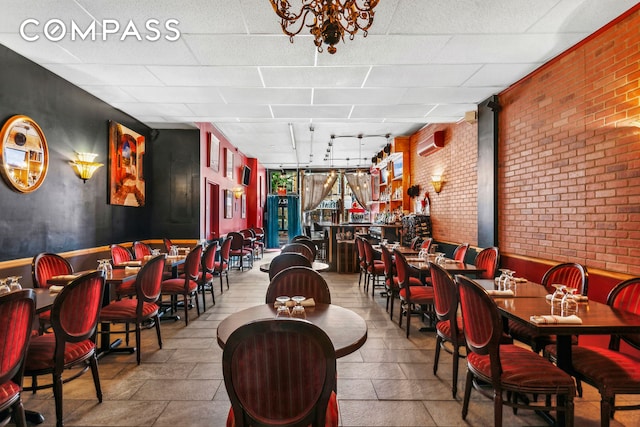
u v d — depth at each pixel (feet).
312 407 4.48
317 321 6.94
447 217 22.95
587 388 9.37
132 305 11.15
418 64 13.00
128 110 18.90
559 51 12.08
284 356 4.41
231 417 5.54
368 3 7.32
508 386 6.50
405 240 26.40
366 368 10.29
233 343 4.36
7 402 5.99
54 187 13.80
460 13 9.72
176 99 16.92
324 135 29.14
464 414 7.71
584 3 9.29
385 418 7.75
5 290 8.27
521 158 14.70
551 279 10.32
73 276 10.89
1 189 11.36
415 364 10.59
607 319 6.79
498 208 16.40
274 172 51.21
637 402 8.72
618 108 10.09
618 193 10.10
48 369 7.34
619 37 10.01
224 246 20.76
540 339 9.05
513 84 15.14
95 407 8.18
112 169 17.89
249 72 13.65
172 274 16.49
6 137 11.33
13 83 11.82
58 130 14.03
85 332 7.95
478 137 17.79
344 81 14.61
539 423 7.60
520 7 9.46
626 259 9.82
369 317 15.43
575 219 11.73
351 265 27.48
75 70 13.46
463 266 13.85
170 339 12.78
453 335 8.76
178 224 23.24
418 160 28.22
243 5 9.29
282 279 8.64
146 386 9.20
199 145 23.38
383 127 26.91
